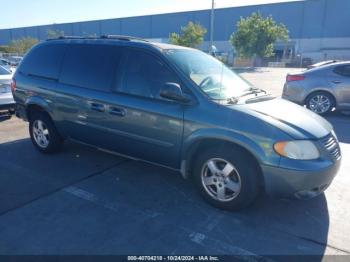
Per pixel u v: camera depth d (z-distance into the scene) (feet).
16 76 17.13
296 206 11.69
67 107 14.69
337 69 27.30
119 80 13.04
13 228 10.12
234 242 9.59
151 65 12.35
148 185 13.33
